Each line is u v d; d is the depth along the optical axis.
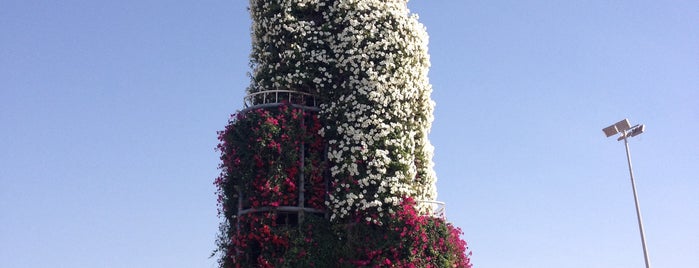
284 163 26.84
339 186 27.02
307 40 29.39
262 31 30.33
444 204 28.36
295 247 25.80
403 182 27.27
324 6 30.08
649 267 29.75
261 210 26.48
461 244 27.53
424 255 26.33
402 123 28.33
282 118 27.45
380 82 28.20
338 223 26.64
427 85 30.11
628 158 31.62
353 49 28.58
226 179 27.61
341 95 28.36
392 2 30.05
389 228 26.31
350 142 27.53
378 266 25.73
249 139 27.16
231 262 26.62
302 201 26.75
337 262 26.09
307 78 28.84
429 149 29.45
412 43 29.55
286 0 29.84
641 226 30.34
